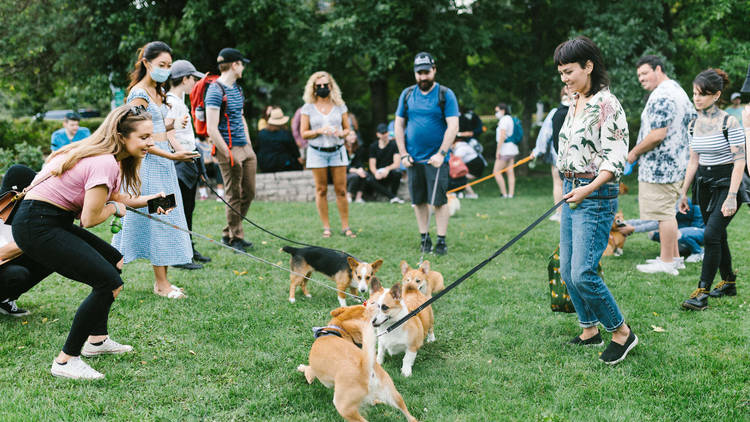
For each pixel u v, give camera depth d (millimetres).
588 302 3371
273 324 4008
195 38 11227
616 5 11953
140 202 3547
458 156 10461
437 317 4246
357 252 6102
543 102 17250
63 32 11023
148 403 2898
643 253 6148
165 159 4305
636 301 4516
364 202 9852
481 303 4555
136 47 10875
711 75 4270
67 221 3021
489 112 27016
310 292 4852
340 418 2816
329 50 11492
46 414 2711
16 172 3568
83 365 3125
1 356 3295
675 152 4996
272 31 12312
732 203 4176
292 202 9562
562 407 2920
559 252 3879
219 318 4035
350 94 15961
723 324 4012
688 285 4926
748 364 3359
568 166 3367
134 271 5078
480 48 12695
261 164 10469
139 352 3457
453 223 7844
